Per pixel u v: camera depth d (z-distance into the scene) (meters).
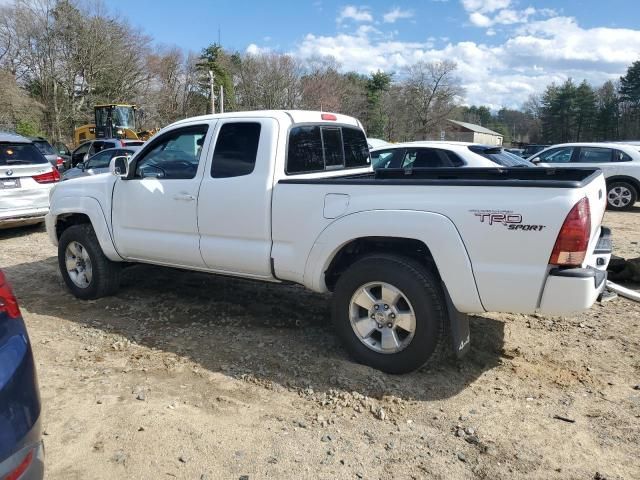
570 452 2.99
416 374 3.87
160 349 4.35
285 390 3.68
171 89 63.22
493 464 2.90
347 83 71.19
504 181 3.33
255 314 5.14
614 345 4.42
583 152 13.19
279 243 4.19
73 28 49.75
